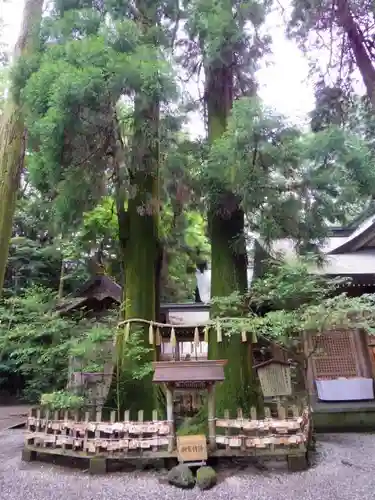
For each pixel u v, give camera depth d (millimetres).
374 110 7605
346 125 8188
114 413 4910
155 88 5156
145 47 5570
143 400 5840
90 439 4758
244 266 6617
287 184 5852
